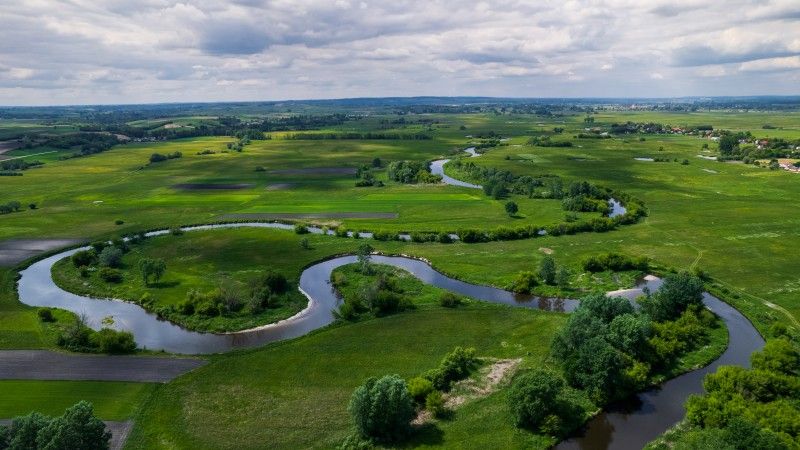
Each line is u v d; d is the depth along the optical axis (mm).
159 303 95500
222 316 90500
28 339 81250
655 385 66812
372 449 55031
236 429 58719
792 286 97375
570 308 93188
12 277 110375
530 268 110625
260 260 118062
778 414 52188
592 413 60844
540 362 70938
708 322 81625
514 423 58750
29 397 65062
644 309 83188
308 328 87250
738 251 117750
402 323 85500
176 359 75375
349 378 69375
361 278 107188
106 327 88125
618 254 109375
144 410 62312
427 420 59906
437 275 110438
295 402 64000
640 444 56406
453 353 70500
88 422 50156
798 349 71312
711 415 55062
